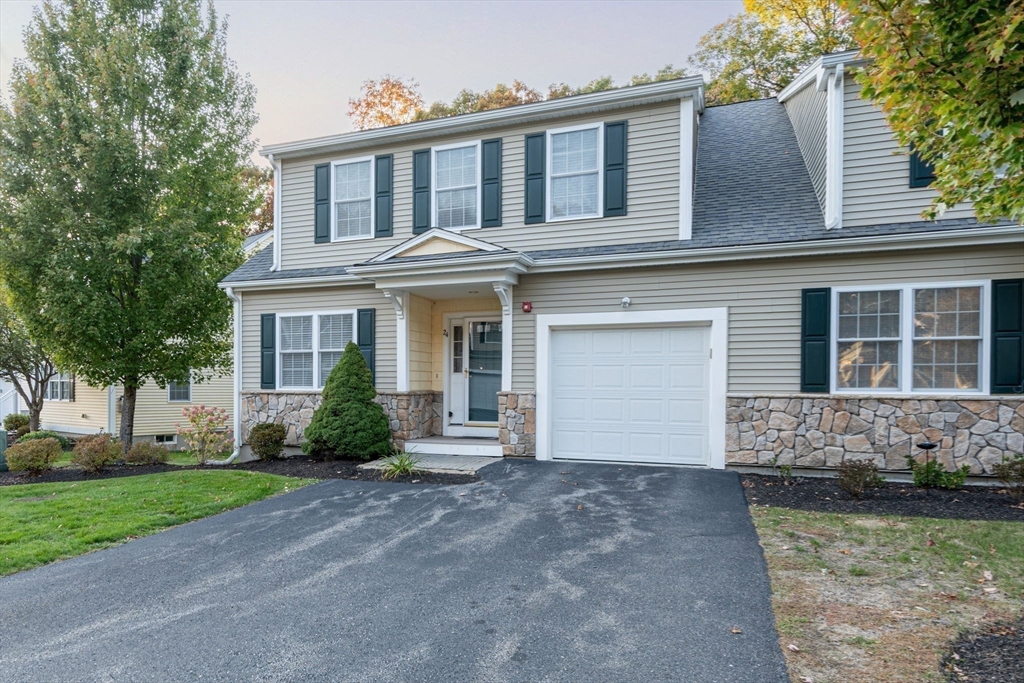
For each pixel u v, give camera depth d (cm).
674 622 351
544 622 355
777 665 298
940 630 330
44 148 1098
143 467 979
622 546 487
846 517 550
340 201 1061
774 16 1800
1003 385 679
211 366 1419
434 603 386
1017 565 421
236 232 1438
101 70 1139
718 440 786
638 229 863
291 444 1030
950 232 682
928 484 662
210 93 1306
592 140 899
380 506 629
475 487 696
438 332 1053
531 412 880
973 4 302
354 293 1019
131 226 1150
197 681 296
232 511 633
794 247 743
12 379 1733
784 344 765
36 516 606
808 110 940
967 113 333
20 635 349
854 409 729
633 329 851
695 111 947
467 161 973
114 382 1231
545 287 881
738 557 455
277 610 380
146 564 471
